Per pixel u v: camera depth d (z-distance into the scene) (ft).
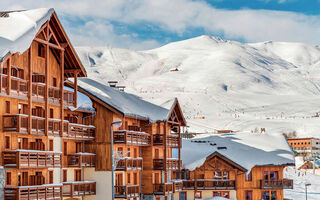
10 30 135.23
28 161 139.85
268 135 294.46
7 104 141.08
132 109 204.85
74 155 177.99
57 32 156.76
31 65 143.64
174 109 224.94
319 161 483.51
